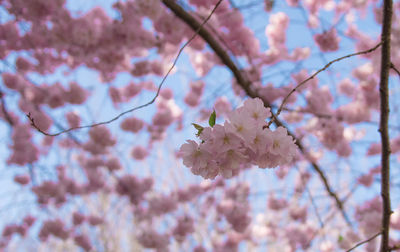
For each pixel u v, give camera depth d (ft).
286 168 16.76
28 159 16.30
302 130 14.78
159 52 13.87
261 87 14.44
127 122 16.85
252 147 4.58
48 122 15.19
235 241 20.06
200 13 12.74
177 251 20.34
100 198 21.45
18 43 14.11
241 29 13.42
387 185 6.47
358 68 14.49
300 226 19.42
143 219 18.83
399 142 16.01
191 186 19.49
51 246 24.13
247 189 18.45
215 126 4.48
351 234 15.30
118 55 13.92
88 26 12.54
